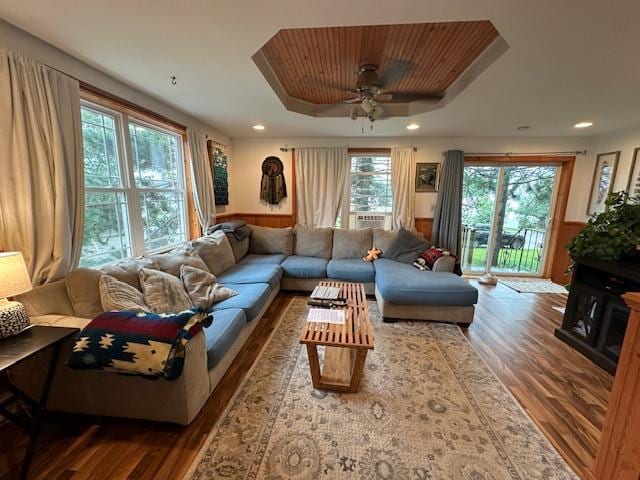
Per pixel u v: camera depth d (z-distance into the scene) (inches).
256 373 80.7
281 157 183.9
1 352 48.2
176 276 95.0
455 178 168.4
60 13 55.9
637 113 114.4
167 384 57.6
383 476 51.8
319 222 183.9
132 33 63.3
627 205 97.3
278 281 131.6
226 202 174.2
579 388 77.2
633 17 54.1
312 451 56.4
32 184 64.3
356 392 73.2
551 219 177.9
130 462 53.5
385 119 131.3
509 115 122.3
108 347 53.9
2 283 50.6
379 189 184.7
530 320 121.0
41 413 52.1
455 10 53.7
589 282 96.7
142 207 109.8
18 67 61.2
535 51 68.1
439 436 60.6
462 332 108.1
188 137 130.0
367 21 57.7
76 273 68.4
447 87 108.0
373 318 118.2
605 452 47.0
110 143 94.4
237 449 56.5
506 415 66.9
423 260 139.4
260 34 63.2
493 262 189.0
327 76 101.3
